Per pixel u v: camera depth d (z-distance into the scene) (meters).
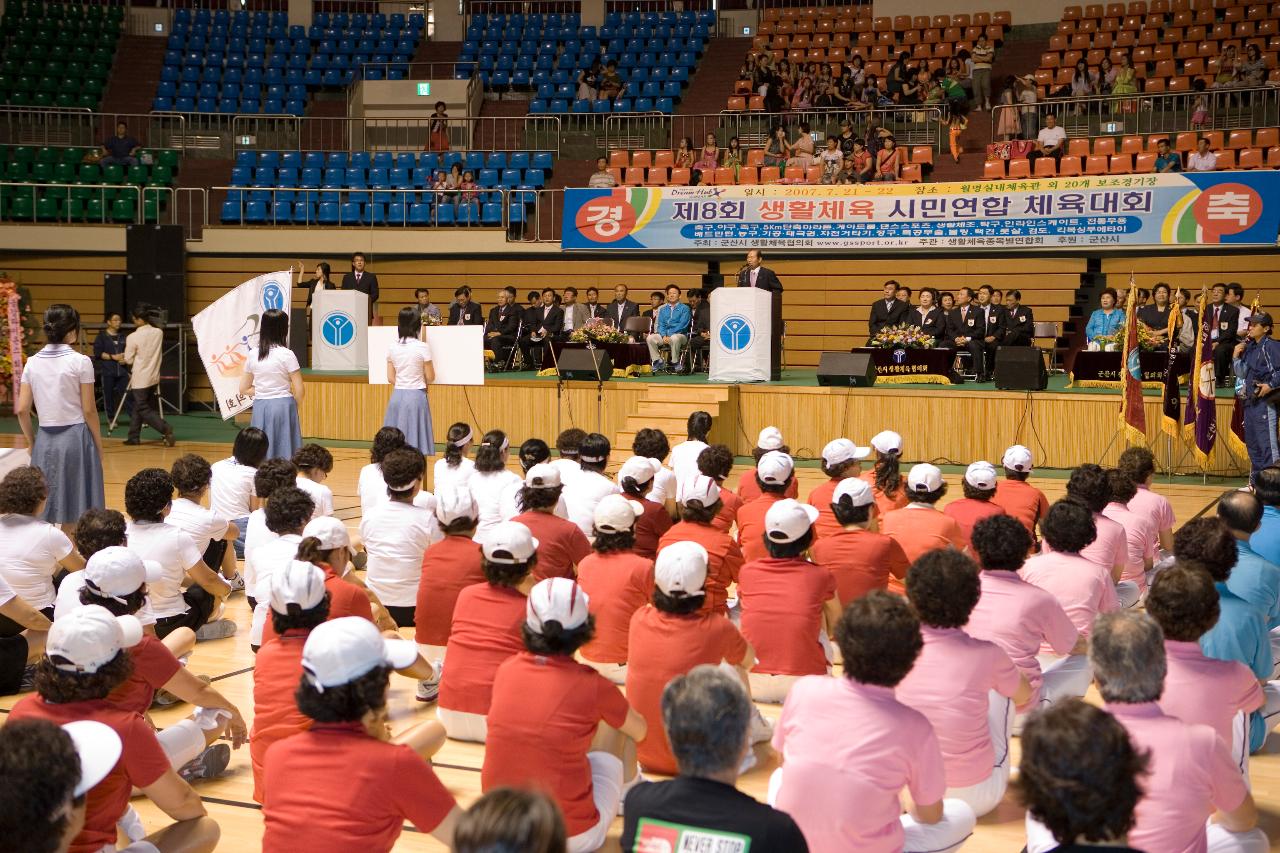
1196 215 17.19
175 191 21.80
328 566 5.12
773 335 15.24
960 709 4.01
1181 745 3.11
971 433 13.84
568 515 7.05
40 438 7.56
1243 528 5.37
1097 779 2.23
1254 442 12.01
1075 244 17.81
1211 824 3.64
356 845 2.89
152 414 15.46
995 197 18.11
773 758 5.05
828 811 3.16
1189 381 12.98
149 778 3.37
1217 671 3.83
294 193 21.52
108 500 11.52
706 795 2.59
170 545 6.03
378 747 2.95
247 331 11.38
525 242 20.36
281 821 2.93
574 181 22.30
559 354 15.17
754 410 14.62
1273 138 18.75
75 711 3.30
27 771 2.34
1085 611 5.43
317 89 25.38
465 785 4.65
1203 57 21.84
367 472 8.01
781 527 5.21
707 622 4.46
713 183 20.44
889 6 24.97
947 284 19.27
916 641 3.21
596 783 3.86
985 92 22.12
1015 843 4.23
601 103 23.67
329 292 16.25
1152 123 20.94
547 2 27.92
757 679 5.27
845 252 19.30
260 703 4.11
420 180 22.00
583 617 3.70
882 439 7.56
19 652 5.67
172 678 4.25
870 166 19.38
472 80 24.44
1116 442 13.34
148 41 25.81
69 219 20.72
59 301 21.00
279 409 9.70
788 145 21.27
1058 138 19.70
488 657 4.90
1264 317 11.96
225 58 25.59
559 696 3.62
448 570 5.67
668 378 15.55
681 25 26.03
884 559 5.76
